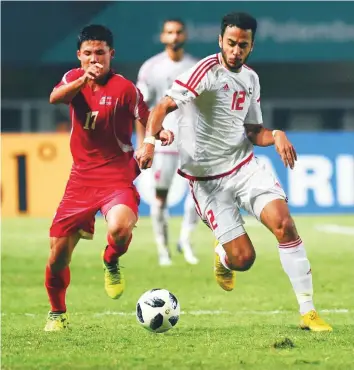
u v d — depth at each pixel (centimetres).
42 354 2189
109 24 8000
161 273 4091
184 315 2945
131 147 2555
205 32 8025
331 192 6694
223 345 2295
